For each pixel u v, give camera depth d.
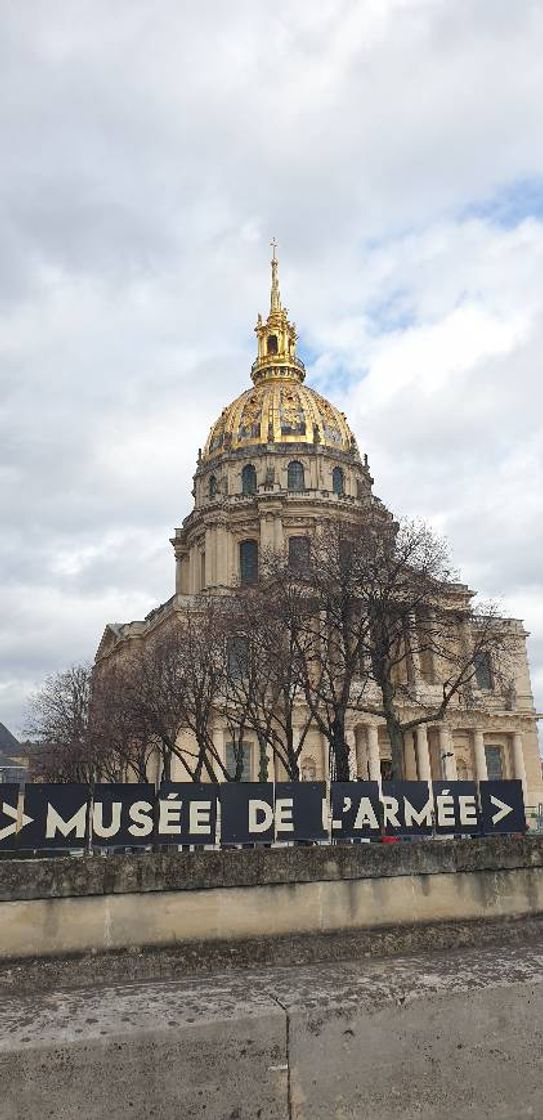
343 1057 4.72
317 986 5.20
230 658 42.28
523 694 73.31
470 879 7.66
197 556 78.88
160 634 60.12
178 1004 4.83
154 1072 4.35
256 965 6.49
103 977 6.14
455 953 6.52
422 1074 4.87
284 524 74.19
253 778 58.00
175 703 40.00
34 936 6.23
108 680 52.25
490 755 71.56
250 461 78.69
